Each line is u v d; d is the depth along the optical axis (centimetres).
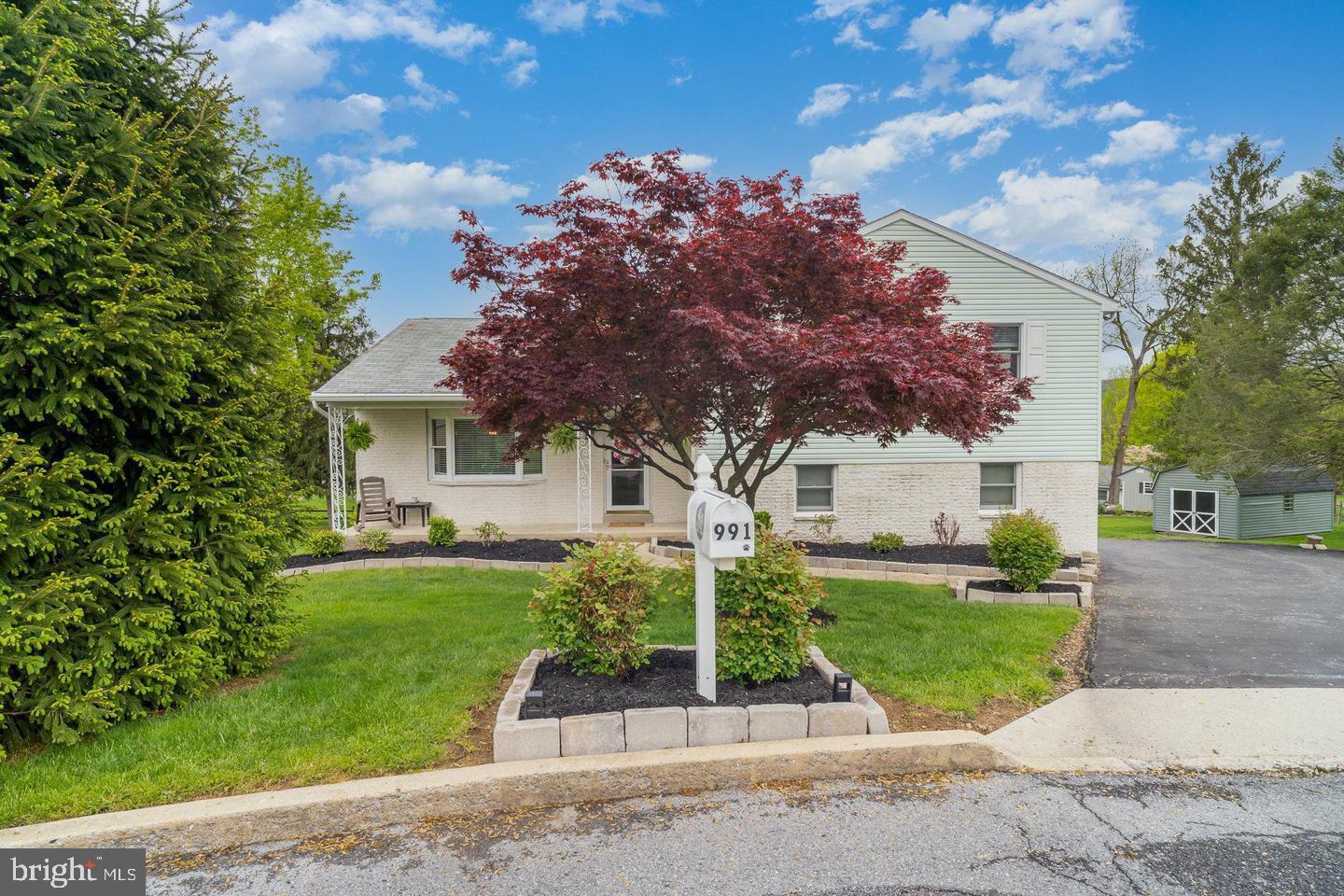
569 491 1360
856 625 627
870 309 611
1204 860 276
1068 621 657
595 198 559
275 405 508
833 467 1190
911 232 1159
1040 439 1181
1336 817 311
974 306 1166
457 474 1341
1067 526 1191
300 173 1748
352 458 2031
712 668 385
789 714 363
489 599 741
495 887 258
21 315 364
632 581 423
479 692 437
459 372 634
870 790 334
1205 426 2181
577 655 434
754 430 673
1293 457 1992
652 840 290
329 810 299
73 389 367
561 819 309
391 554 1053
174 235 439
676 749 349
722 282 569
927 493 1190
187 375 423
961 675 484
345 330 2648
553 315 591
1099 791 333
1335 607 834
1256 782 345
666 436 675
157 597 413
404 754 346
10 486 347
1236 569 1211
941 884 259
